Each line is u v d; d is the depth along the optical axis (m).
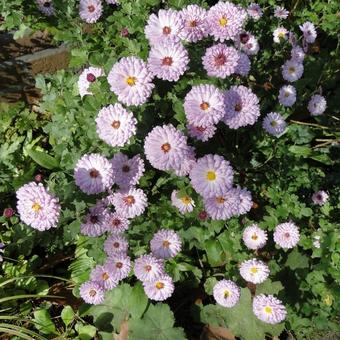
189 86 0.39
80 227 0.40
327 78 0.54
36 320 0.40
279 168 0.45
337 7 0.56
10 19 0.48
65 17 0.50
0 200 0.47
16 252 0.45
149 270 0.39
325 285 0.41
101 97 0.39
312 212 0.43
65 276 0.45
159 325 0.40
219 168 0.36
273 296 0.40
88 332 0.41
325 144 0.49
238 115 0.38
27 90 0.54
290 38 0.50
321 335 0.42
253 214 0.45
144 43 0.42
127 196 0.39
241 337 0.41
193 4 0.43
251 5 0.50
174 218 0.41
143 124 0.38
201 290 0.44
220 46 0.37
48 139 0.52
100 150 0.40
